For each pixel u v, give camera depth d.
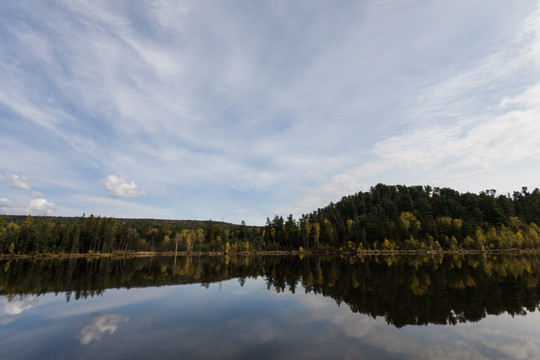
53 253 102.25
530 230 105.50
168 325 17.41
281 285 33.72
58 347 13.61
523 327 16.38
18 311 21.09
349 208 169.25
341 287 31.11
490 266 51.25
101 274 46.16
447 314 19.25
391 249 111.69
